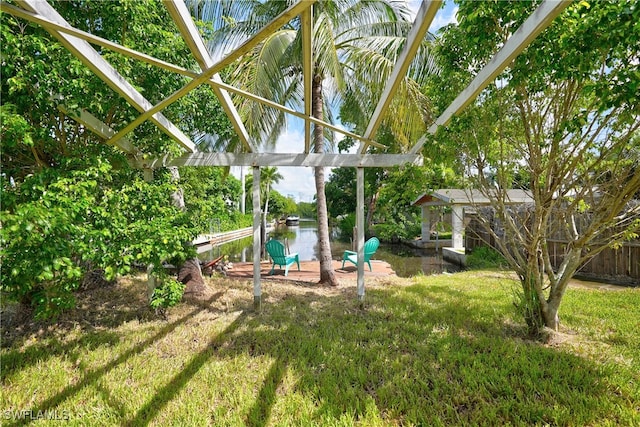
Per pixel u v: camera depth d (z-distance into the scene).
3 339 2.99
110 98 2.82
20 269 1.95
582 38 1.70
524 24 1.68
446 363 2.48
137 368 2.46
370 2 5.07
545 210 2.97
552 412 1.85
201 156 3.89
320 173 5.74
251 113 4.66
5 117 1.97
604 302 4.00
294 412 1.95
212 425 1.85
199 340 2.99
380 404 2.02
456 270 8.49
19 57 2.11
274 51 4.38
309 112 2.74
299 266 7.55
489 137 2.94
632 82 1.54
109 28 2.71
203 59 1.98
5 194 1.95
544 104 2.82
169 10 1.58
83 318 3.56
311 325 3.38
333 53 3.62
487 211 7.55
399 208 16.06
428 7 1.62
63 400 2.08
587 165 2.90
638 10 1.32
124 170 3.20
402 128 4.27
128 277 5.35
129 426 1.85
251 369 2.44
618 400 1.96
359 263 4.09
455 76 3.00
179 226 3.43
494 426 1.79
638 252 5.70
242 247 14.10
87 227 2.42
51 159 3.15
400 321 3.43
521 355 2.54
